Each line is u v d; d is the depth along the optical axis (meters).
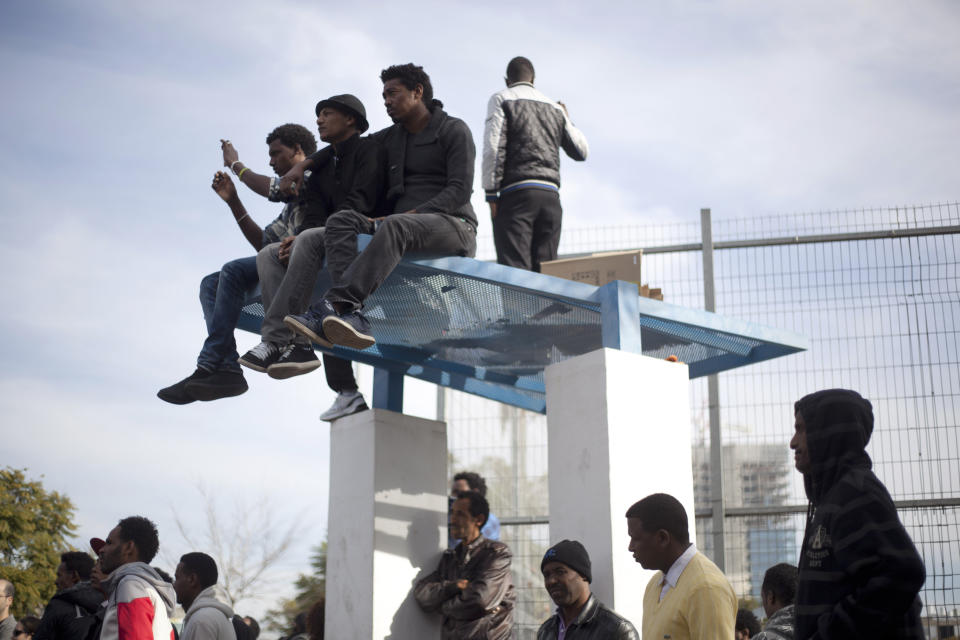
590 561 4.92
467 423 9.12
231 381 6.20
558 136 7.46
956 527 7.93
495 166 7.24
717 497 8.46
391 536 6.31
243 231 6.84
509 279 5.53
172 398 6.13
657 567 4.05
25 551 21.20
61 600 5.72
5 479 21.81
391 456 6.48
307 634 7.87
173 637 5.45
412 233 5.46
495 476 8.98
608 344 5.39
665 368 5.23
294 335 5.77
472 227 5.90
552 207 7.30
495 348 6.76
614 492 4.90
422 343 6.72
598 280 5.82
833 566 2.67
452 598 5.93
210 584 5.82
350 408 6.80
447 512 6.62
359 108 6.28
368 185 6.07
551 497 5.29
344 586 6.46
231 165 6.86
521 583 8.72
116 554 5.04
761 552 8.29
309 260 5.84
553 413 5.39
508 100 7.32
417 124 6.12
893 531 2.58
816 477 2.86
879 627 2.51
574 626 4.44
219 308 6.27
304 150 6.84
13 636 8.09
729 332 5.93
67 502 22.31
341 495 6.66
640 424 5.08
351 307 5.34
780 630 4.09
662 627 3.90
